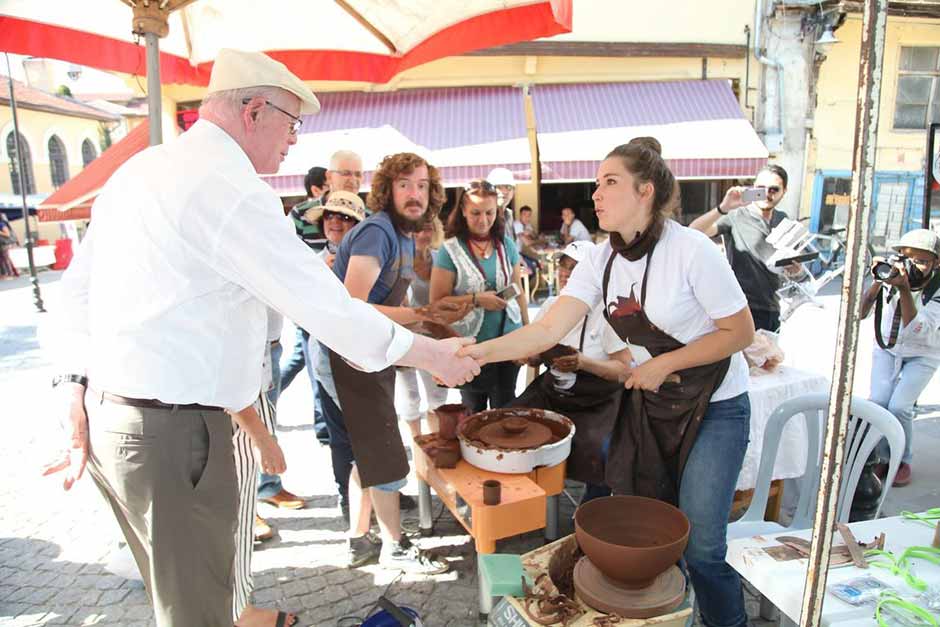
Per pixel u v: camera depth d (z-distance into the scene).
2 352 8.27
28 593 2.84
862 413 2.28
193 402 1.54
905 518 1.76
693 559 2.10
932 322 3.54
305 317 1.55
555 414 2.81
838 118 11.53
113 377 1.53
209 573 1.62
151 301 1.49
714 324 2.05
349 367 2.55
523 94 10.65
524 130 10.08
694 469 2.08
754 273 3.83
